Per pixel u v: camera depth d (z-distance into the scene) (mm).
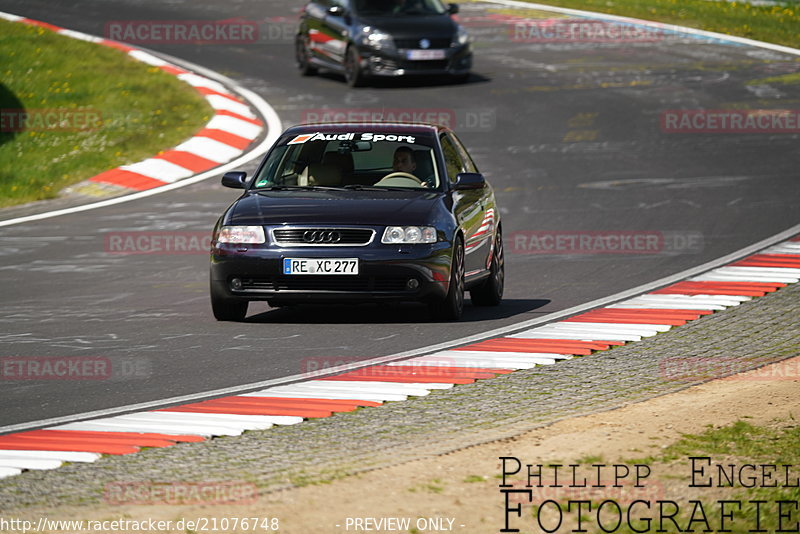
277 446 24391
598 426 25266
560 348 34062
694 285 43812
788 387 28594
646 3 123812
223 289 37406
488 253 41406
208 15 117062
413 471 22234
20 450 24359
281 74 94688
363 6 90750
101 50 96438
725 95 87375
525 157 71875
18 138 73938
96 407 28031
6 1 120625
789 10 124812
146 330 36906
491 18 116062
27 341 35469
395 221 37156
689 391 28625
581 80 92125
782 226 55156
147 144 73688
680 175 67000
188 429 25875
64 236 54656
